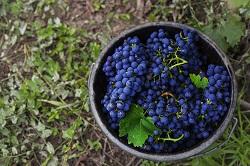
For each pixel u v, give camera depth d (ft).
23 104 4.23
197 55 3.61
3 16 4.55
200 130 3.40
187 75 3.51
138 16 4.45
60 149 4.18
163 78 3.41
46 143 4.17
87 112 4.22
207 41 3.56
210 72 3.48
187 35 3.53
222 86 3.40
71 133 4.13
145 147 3.41
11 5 4.56
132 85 3.34
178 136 3.40
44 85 4.29
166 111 3.37
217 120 3.41
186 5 4.34
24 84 4.29
